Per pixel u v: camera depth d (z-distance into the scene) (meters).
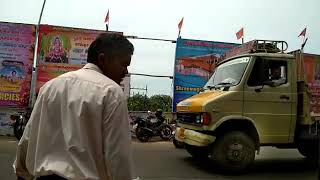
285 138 8.82
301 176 8.46
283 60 8.95
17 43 14.17
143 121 14.14
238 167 8.50
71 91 2.20
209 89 9.62
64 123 2.15
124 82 14.71
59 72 14.39
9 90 14.09
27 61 14.22
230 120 8.51
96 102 2.13
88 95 2.15
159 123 14.34
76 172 2.07
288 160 10.70
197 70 15.62
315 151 9.48
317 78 16.48
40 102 2.29
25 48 14.22
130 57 2.48
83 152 2.09
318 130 9.04
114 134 2.11
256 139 8.70
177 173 8.30
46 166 2.12
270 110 8.75
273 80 8.86
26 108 13.77
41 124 2.22
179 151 11.62
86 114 2.12
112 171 2.08
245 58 8.99
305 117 8.95
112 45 2.40
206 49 15.70
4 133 14.01
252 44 9.15
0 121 14.02
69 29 14.46
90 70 2.32
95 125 2.11
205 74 15.64
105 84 2.20
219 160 8.45
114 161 2.08
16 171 2.49
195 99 9.12
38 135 2.22
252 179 8.00
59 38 14.41
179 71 15.54
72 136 2.10
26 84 14.18
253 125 8.59
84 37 14.53
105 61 2.39
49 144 2.17
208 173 8.46
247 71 8.75
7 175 7.41
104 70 2.41
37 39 14.29
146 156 10.51
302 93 9.02
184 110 9.34
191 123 9.07
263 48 9.15
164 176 7.93
